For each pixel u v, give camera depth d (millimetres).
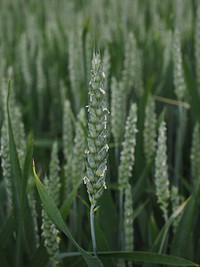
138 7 1470
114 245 536
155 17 1146
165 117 797
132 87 872
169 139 787
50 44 1151
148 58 1039
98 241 454
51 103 1002
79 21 1146
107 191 522
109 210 527
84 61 754
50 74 1013
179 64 651
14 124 575
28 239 490
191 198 494
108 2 1619
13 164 447
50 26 1198
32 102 974
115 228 534
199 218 605
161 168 479
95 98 315
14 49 1274
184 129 739
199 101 711
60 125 932
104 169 335
